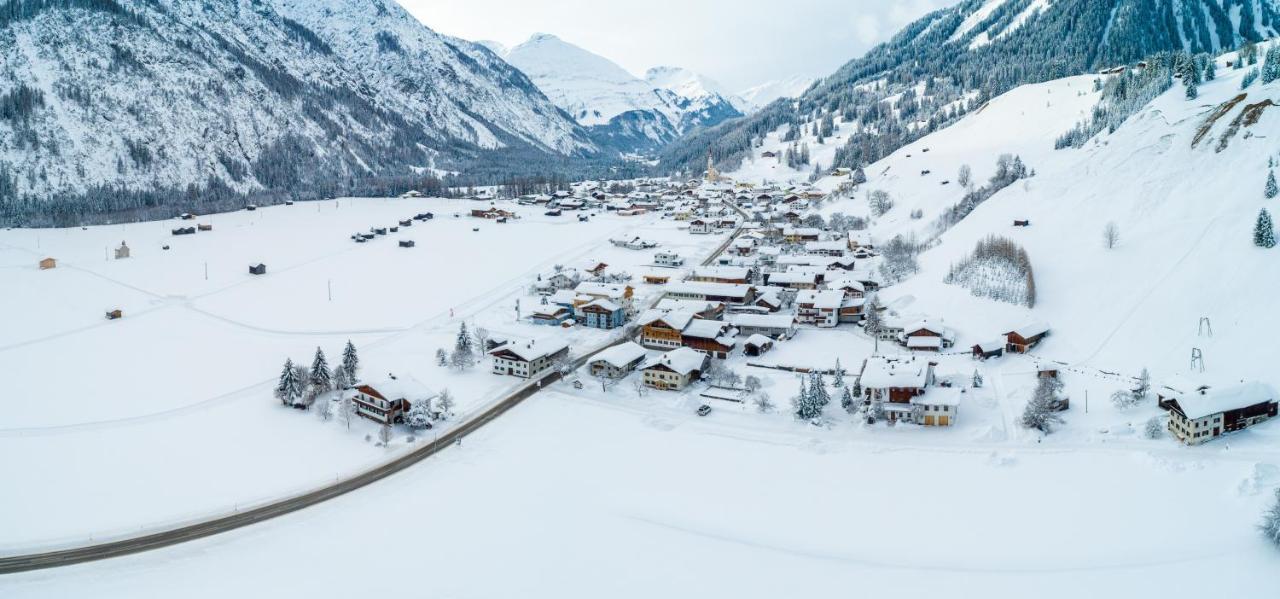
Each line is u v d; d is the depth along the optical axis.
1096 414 91.69
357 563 68.44
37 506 78.00
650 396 106.56
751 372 115.19
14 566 68.38
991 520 72.69
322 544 71.88
